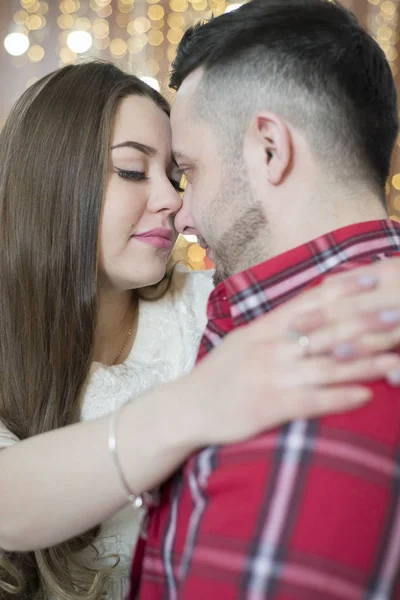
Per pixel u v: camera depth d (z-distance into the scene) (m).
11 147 1.14
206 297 1.31
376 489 0.58
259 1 0.80
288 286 0.73
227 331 0.77
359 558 0.57
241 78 0.77
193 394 0.66
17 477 0.77
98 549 1.10
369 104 0.77
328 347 0.60
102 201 1.09
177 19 3.46
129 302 1.25
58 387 1.12
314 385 0.60
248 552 0.58
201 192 0.81
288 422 0.61
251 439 0.62
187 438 0.66
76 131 1.09
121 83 1.12
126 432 0.71
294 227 0.75
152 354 1.24
